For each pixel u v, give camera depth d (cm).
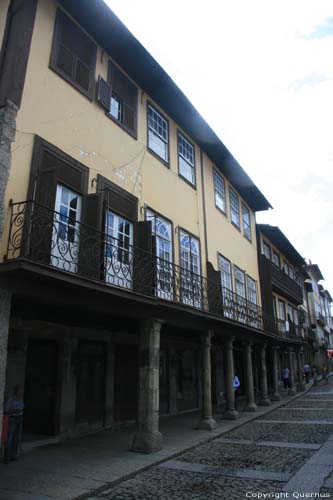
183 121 1386
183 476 664
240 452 831
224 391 1845
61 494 561
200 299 1179
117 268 895
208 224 1497
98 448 855
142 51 1053
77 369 1001
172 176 1276
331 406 1595
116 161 998
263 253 2311
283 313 2648
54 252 750
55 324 950
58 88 847
